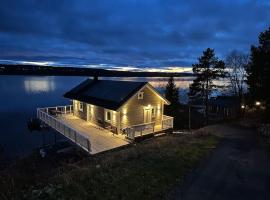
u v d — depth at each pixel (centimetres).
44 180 1072
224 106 4700
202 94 4122
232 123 3412
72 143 1931
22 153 2420
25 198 876
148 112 2361
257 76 3045
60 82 15212
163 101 2489
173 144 1788
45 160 1902
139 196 941
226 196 998
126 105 2139
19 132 3369
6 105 5762
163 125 2416
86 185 996
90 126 2417
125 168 1214
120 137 2041
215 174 1237
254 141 2084
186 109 4806
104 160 1391
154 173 1172
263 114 3189
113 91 2425
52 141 2927
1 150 2286
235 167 1355
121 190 974
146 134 2122
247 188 1080
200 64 4000
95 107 2459
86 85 2981
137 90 2147
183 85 9494
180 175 1187
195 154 1553
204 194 1005
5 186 964
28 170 1512
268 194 1027
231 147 1831
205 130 2652
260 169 1331
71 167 1349
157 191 995
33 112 4975
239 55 5812
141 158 1396
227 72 4147
